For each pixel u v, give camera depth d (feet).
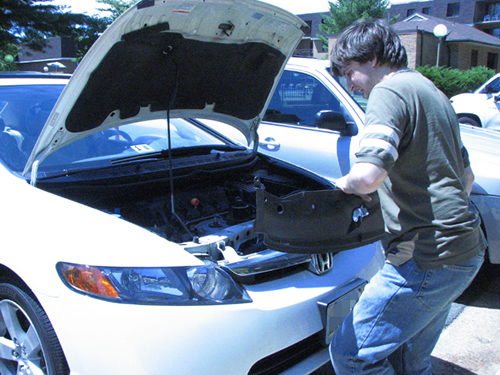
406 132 5.37
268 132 14.74
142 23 6.89
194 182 9.59
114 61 7.23
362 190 5.26
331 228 5.99
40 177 7.98
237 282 6.68
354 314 6.15
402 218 5.75
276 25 8.21
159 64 8.09
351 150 12.80
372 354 5.98
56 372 6.24
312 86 14.30
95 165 8.96
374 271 8.31
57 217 6.75
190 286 6.12
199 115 9.98
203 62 8.58
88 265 6.07
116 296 5.87
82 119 7.84
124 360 5.68
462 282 5.71
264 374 6.57
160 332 5.77
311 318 6.88
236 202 9.02
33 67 141.69
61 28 76.95
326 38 133.39
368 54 5.79
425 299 5.68
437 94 5.63
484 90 31.73
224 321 6.08
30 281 6.31
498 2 151.12
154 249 6.36
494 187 11.56
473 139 13.84
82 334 5.85
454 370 9.11
